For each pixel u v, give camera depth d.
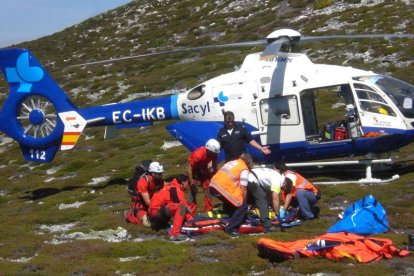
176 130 16.20
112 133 17.61
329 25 41.66
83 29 67.56
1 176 24.59
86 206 15.87
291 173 12.07
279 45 13.21
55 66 54.91
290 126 15.09
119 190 17.97
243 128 13.50
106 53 53.84
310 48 36.59
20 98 18.22
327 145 14.99
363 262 9.12
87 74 46.41
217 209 13.16
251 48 41.38
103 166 22.22
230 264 9.53
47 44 66.62
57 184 20.75
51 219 14.77
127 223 13.13
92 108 17.59
